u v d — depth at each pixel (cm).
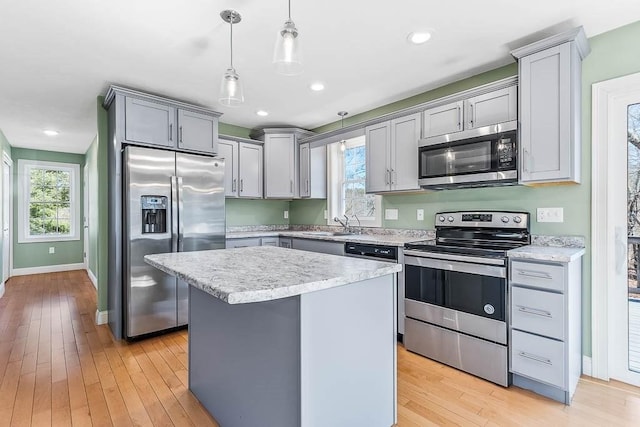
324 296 134
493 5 189
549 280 193
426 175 277
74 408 191
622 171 216
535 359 198
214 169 341
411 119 299
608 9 193
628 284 215
